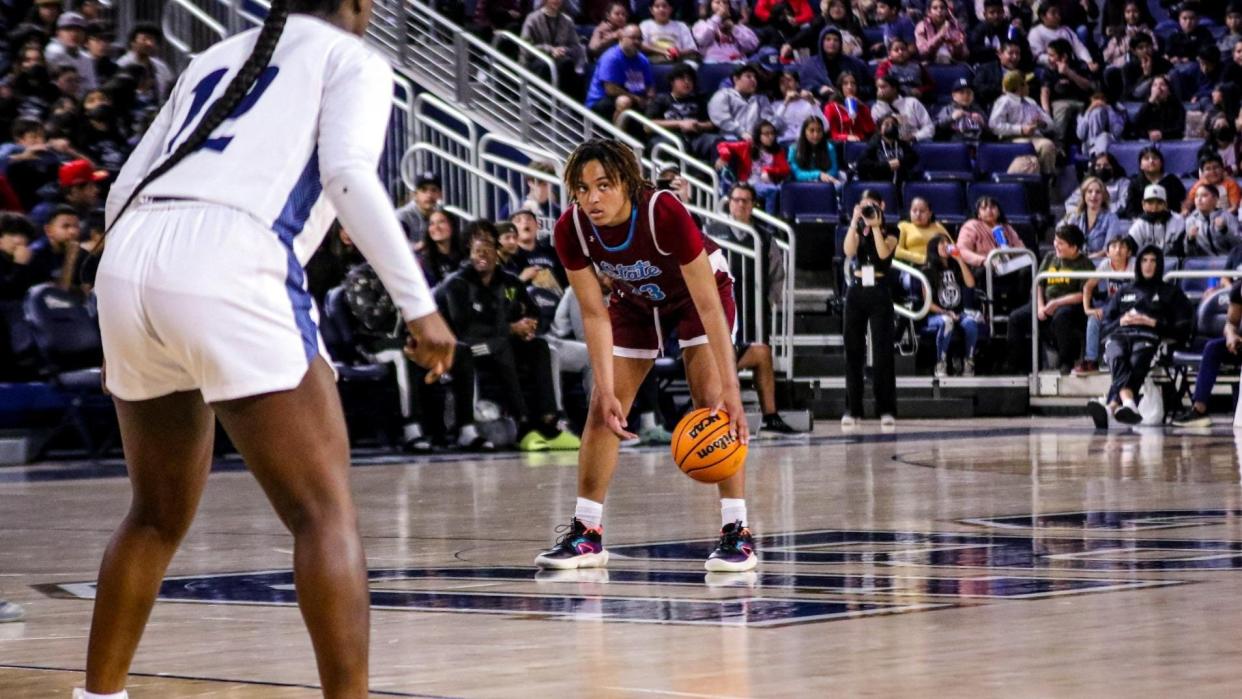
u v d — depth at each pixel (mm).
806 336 15695
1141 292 13891
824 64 18594
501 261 12156
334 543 2609
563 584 4762
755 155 16672
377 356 11500
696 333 5355
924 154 17578
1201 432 12906
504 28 17562
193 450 2898
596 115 15281
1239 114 18656
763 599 4336
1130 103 19719
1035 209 17453
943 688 3021
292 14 2852
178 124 2812
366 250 2604
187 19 14609
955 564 5035
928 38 19797
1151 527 6086
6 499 7973
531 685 3148
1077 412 15758
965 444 11586
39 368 10898
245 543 5980
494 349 11633
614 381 5434
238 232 2635
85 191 11406
